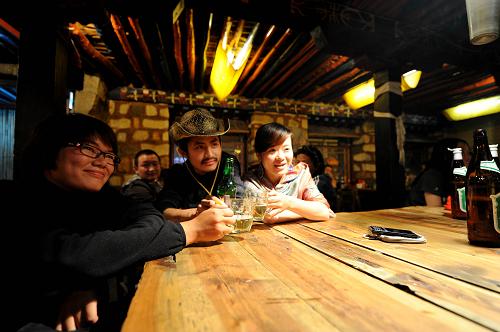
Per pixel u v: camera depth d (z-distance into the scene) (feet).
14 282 2.56
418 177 9.39
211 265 2.59
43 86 6.74
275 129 5.79
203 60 12.09
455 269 2.35
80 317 2.85
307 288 2.02
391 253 2.89
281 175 6.06
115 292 3.28
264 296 1.88
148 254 2.72
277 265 2.57
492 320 1.51
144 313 1.65
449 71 13.97
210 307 1.73
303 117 18.89
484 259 2.64
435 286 1.99
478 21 5.04
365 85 13.94
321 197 5.69
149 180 10.00
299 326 1.49
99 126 3.44
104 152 3.40
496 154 3.38
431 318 1.55
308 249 3.13
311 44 10.43
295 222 4.92
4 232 2.64
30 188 3.14
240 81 15.06
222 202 4.09
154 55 11.81
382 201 10.98
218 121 5.53
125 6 6.92
